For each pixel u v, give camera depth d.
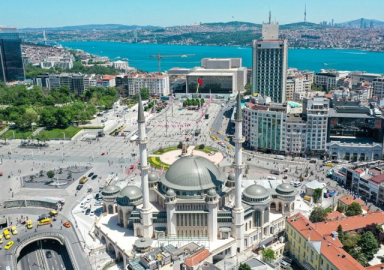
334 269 171.50
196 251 196.00
